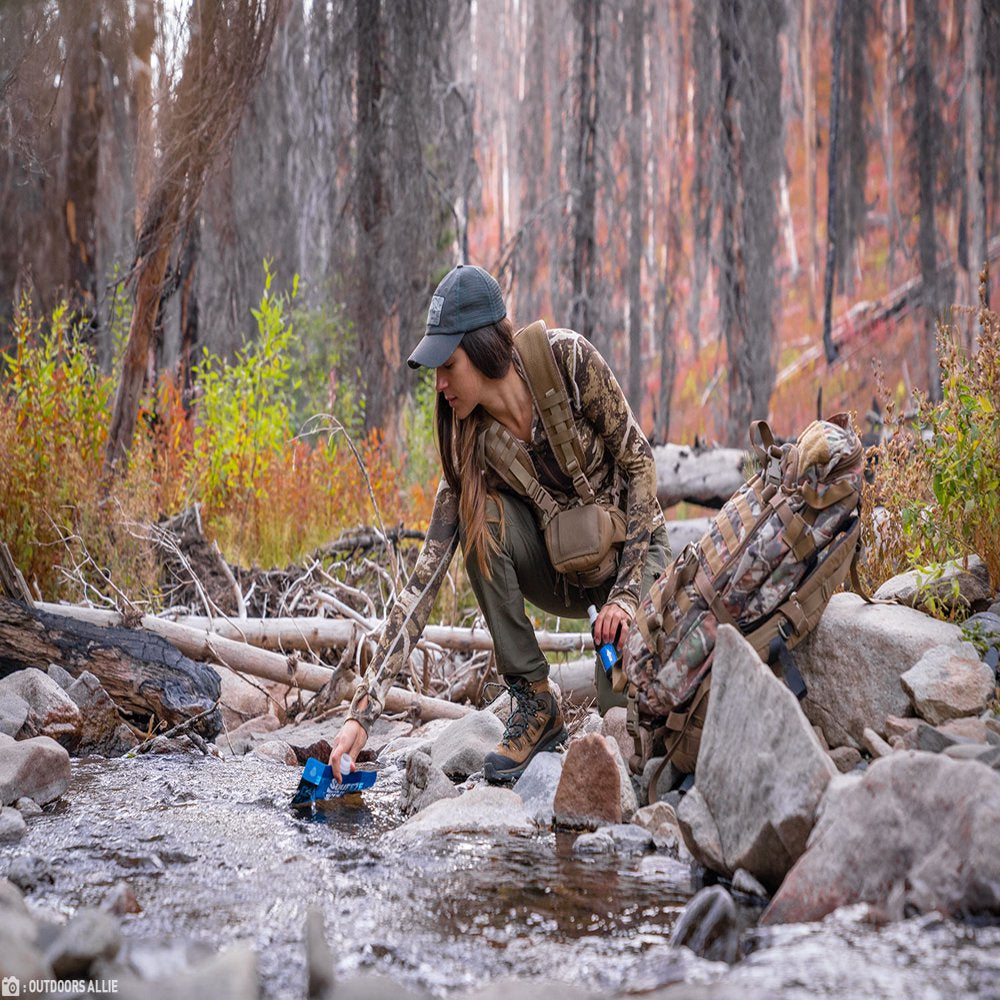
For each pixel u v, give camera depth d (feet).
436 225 41.73
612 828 8.11
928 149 54.19
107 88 23.82
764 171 48.24
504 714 12.46
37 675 11.97
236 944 5.82
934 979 4.74
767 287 48.14
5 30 17.28
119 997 4.80
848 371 78.89
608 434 10.03
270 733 13.50
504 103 80.28
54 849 7.86
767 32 48.93
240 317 37.04
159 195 20.99
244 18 20.17
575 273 46.85
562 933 6.01
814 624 8.66
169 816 8.98
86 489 18.49
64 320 25.71
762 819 6.51
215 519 20.95
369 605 16.42
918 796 5.81
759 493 8.86
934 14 54.90
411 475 31.89
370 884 6.98
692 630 8.49
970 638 8.65
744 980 4.81
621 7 52.13
